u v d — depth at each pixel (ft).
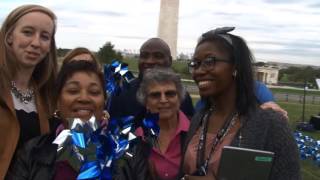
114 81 5.12
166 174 4.03
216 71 3.20
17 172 3.34
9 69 3.82
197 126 3.51
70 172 3.27
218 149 3.21
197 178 3.17
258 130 3.08
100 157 3.17
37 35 3.80
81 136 3.11
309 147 14.30
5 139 3.66
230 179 2.84
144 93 4.27
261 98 4.00
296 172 2.99
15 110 3.76
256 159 2.82
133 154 3.40
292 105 36.86
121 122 3.33
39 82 3.99
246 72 3.21
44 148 3.35
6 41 3.84
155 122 3.65
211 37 3.27
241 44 3.26
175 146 4.11
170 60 6.33
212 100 3.41
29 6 3.85
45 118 3.90
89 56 4.94
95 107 3.43
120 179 3.25
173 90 4.19
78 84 3.41
